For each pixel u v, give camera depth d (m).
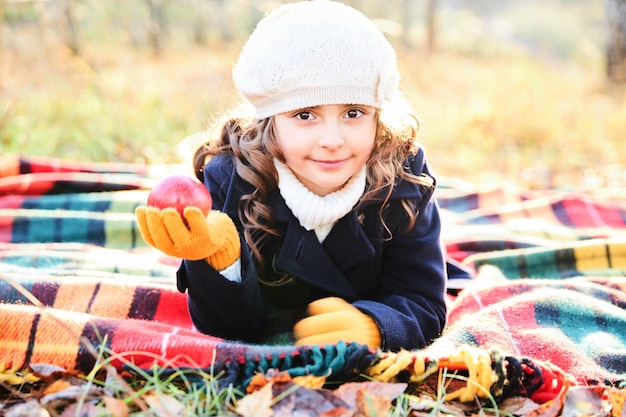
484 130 5.52
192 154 2.13
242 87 1.81
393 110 1.91
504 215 3.26
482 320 1.96
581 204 3.29
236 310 1.75
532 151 5.25
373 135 1.76
